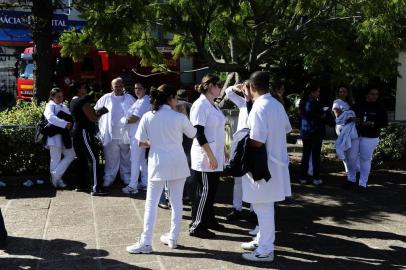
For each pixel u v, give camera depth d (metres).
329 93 12.34
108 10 7.53
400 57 13.26
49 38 9.70
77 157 7.17
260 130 4.45
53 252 4.88
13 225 5.71
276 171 4.59
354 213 6.46
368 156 7.58
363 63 9.24
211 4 7.66
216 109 5.32
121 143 7.59
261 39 9.17
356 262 4.73
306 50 9.66
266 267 4.56
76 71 16.28
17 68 17.44
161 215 6.18
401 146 9.48
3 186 7.59
